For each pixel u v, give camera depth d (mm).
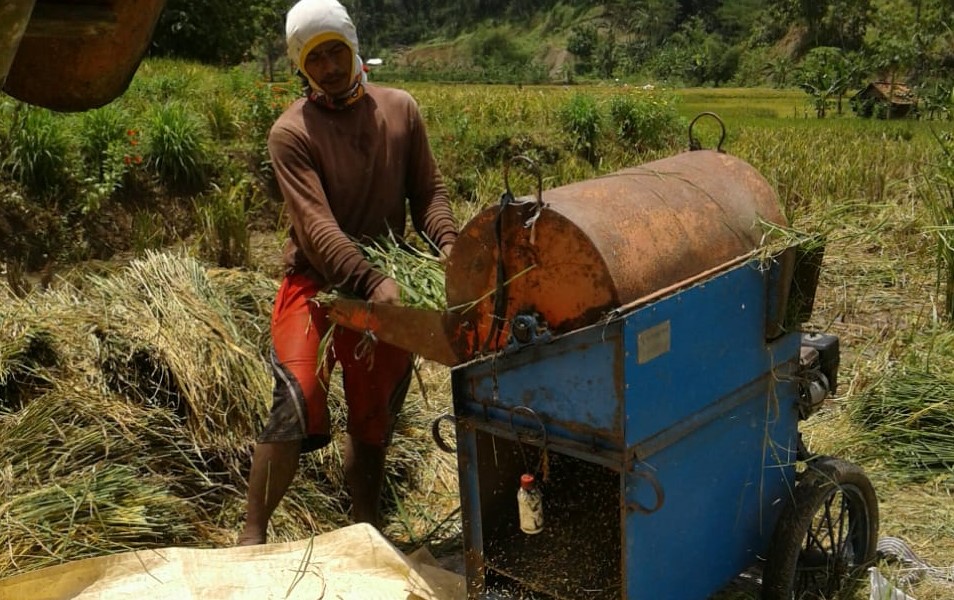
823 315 6168
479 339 2918
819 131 17578
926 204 6949
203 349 4473
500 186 10602
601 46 93562
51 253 8438
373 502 3879
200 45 27156
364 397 3674
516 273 2742
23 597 3041
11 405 4238
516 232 2707
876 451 4410
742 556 3188
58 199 8680
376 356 3619
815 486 3143
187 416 4254
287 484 3477
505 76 79188
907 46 41250
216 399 4289
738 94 48656
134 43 2422
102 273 7523
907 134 17812
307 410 3406
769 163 11273
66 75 2475
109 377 4355
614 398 2551
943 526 3865
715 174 3135
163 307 4773
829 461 3246
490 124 13555
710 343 2811
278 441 3391
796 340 3211
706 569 3020
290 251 3594
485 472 2990
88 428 4023
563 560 2969
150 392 4383
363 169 3510
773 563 3121
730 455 3016
